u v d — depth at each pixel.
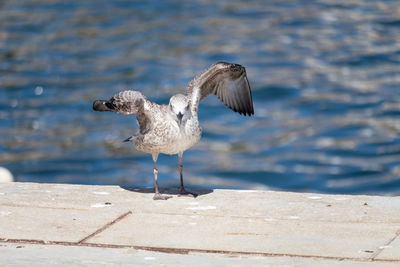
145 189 8.27
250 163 23.56
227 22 43.09
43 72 34.56
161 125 7.42
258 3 47.78
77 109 29.80
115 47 38.62
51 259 5.78
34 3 49.84
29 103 30.55
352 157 23.66
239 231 6.52
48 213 7.14
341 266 5.55
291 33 40.25
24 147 25.56
